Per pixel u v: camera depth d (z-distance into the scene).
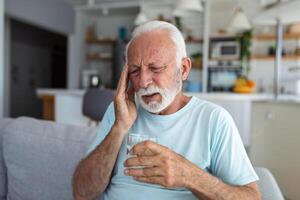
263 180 1.15
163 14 5.00
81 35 5.73
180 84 1.02
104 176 0.99
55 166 1.31
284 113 1.91
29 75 7.61
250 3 4.56
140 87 0.97
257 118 2.10
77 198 1.05
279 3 1.94
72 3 5.34
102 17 5.92
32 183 1.34
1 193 1.45
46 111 3.84
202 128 1.00
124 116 0.95
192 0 3.16
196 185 0.85
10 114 6.85
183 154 0.98
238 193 0.87
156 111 1.01
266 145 2.04
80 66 5.72
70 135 1.36
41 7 4.56
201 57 4.80
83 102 2.84
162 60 0.96
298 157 1.82
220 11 4.89
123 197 1.02
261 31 4.61
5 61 5.55
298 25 4.22
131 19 5.75
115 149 0.96
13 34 6.82
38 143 1.35
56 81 8.45
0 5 2.87
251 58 4.58
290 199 1.87
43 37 7.66
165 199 0.97
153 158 0.84
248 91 4.05
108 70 5.84
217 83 4.60
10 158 1.39
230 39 4.59
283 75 4.55
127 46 1.02
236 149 0.95
